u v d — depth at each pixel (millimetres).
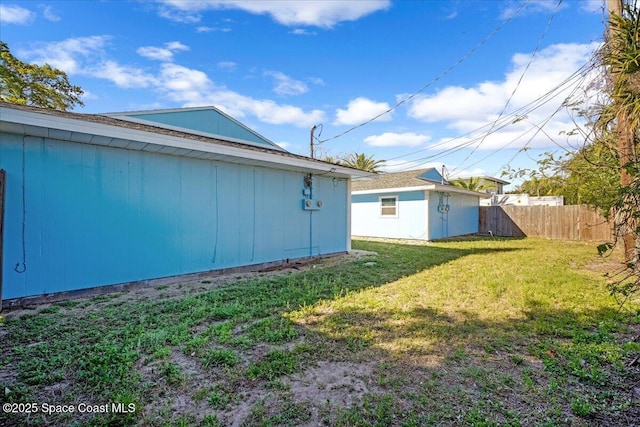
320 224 8164
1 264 3699
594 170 5051
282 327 3301
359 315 3709
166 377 2326
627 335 3109
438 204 13484
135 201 5012
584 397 2113
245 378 2336
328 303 4164
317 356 2689
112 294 4625
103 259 4691
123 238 4887
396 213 13562
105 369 2396
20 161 4055
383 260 7809
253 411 1971
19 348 2762
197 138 5152
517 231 14805
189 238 5648
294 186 7492
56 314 3680
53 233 4281
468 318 3633
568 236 13117
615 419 1896
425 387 2242
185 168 5598
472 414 1930
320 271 6414
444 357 2693
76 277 4453
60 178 4336
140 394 2117
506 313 3795
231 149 5582
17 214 4027
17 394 2090
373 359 2650
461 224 15312
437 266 6914
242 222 6441
